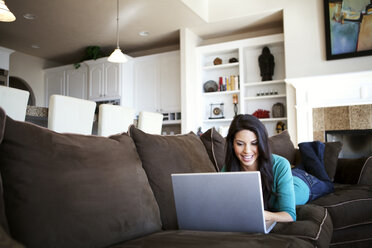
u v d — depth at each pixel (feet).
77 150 3.66
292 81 15.31
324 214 5.22
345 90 14.58
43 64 24.25
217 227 3.93
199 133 18.31
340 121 14.75
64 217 3.14
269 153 4.63
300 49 15.55
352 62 14.53
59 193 3.21
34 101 23.56
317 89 15.11
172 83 19.52
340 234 6.42
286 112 17.62
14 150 3.15
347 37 14.56
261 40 17.44
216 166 6.66
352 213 6.46
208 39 20.29
